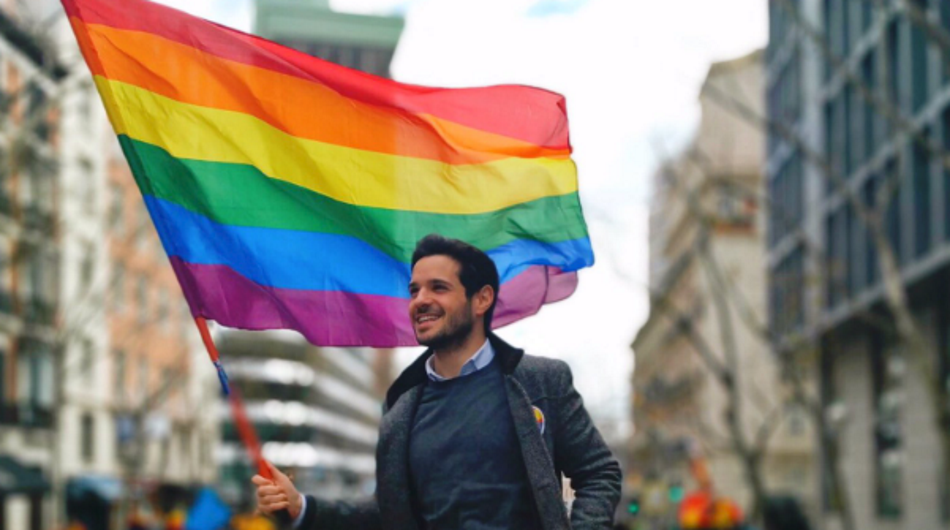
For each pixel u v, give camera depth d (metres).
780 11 34.91
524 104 3.88
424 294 3.32
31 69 22.55
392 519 3.32
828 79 33.62
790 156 38.69
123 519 41.88
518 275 3.87
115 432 44.69
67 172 34.94
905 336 17.97
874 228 18.00
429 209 3.85
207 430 56.47
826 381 39.38
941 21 23.95
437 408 3.32
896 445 32.84
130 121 3.70
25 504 37.66
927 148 14.88
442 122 3.87
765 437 25.48
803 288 32.50
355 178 3.85
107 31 3.72
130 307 44.62
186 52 3.79
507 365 3.32
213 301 3.70
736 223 60.50
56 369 28.03
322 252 3.83
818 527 39.50
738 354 59.44
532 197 3.84
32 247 29.98
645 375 90.38
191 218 3.73
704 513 13.52
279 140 3.82
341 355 125.06
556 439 3.34
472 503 3.22
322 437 111.88
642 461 66.19
